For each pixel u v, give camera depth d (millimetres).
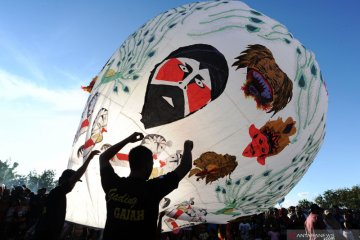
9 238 7891
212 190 3305
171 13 4008
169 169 3088
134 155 2082
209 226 8758
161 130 3143
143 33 3904
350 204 57531
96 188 3324
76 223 3514
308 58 3875
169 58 3359
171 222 3654
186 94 3170
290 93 3436
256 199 3615
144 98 3268
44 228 3125
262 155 3273
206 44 3391
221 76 3217
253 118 3211
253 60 3346
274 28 3791
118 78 3561
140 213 1858
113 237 1816
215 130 3123
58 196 3129
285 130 3371
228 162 3189
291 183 3893
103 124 3402
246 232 9008
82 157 3611
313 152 3967
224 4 3941
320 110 3807
